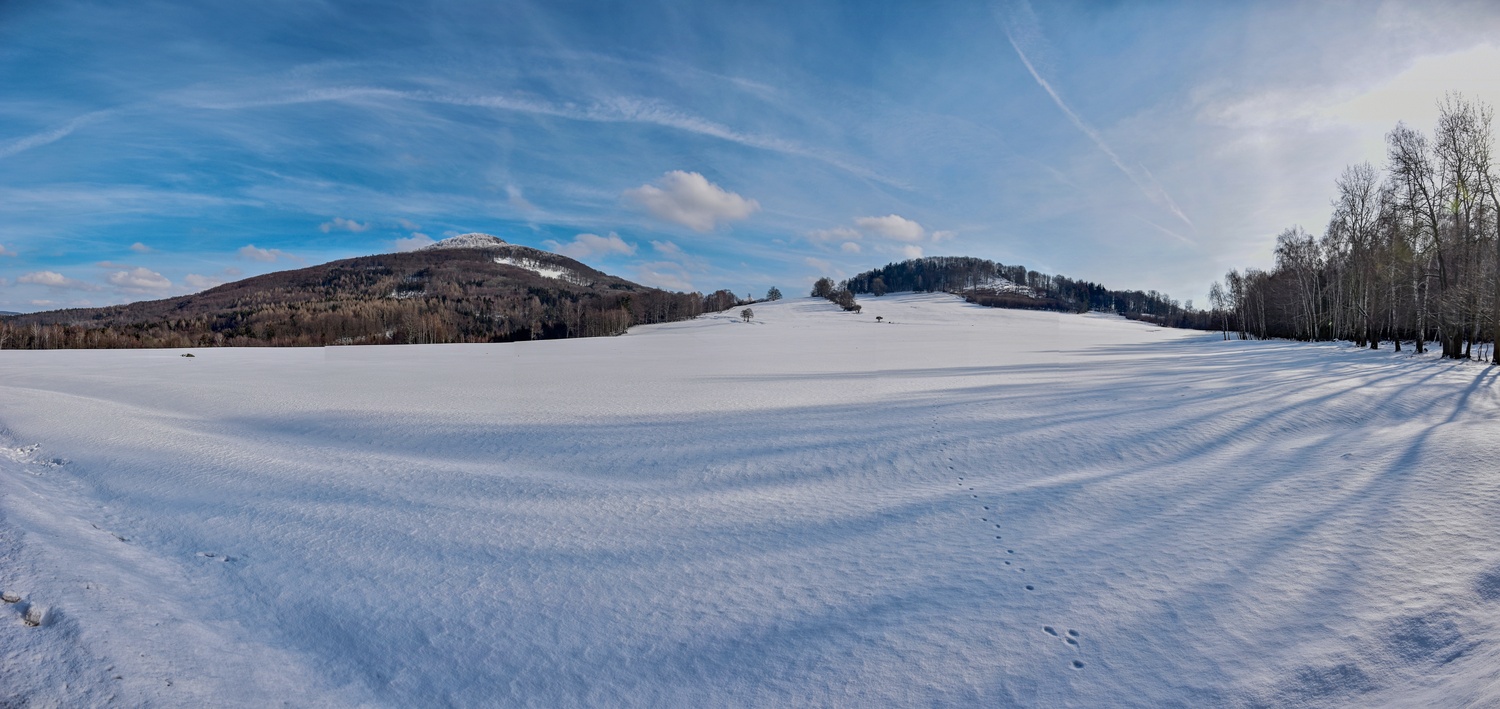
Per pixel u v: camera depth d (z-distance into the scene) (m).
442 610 5.06
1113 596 5.21
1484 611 4.59
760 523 7.23
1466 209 24.50
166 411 15.60
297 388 21.44
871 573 5.81
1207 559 5.81
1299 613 4.80
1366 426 11.11
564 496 8.36
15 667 3.45
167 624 4.32
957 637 4.68
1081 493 8.00
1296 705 3.86
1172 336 75.75
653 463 10.22
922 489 8.53
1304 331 53.31
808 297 170.88
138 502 7.56
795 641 4.67
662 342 70.12
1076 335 78.31
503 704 3.94
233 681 3.86
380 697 3.96
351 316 99.38
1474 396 13.71
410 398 18.83
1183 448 10.13
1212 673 4.17
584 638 4.70
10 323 83.12
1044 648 4.52
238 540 6.41
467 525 7.10
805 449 10.93
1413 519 6.27
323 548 6.28
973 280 193.88
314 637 4.59
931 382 22.11
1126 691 4.03
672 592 5.45
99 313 120.44
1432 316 29.88
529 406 16.97
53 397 15.95
